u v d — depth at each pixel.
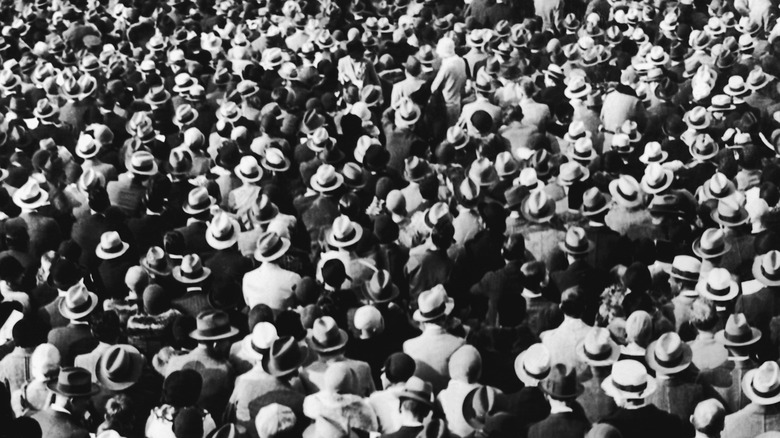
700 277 9.62
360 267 9.42
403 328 8.82
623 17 17.05
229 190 11.47
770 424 7.36
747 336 7.97
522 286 8.74
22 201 10.49
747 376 7.53
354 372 7.44
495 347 8.11
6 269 9.12
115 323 8.59
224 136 13.06
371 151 11.36
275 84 14.26
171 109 14.26
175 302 8.95
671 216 10.05
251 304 9.12
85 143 11.98
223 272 9.59
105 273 9.55
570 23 17.53
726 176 11.30
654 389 7.43
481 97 12.91
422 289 9.26
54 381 7.73
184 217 10.67
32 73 16.02
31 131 13.79
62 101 14.73
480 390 7.22
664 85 13.75
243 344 8.00
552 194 11.11
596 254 9.48
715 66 14.78
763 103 13.61
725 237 9.79
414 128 13.04
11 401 8.09
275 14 18.45
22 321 8.16
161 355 8.39
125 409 7.77
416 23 16.78
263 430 6.95
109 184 11.20
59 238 10.42
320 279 9.46
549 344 8.10
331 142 11.96
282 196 10.73
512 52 15.30
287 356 7.52
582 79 13.71
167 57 16.17
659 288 8.95
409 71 14.23
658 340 7.61
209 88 14.75
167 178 10.64
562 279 8.88
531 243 9.89
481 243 9.29
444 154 11.42
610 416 7.08
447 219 9.28
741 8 16.77
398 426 7.12
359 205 10.38
